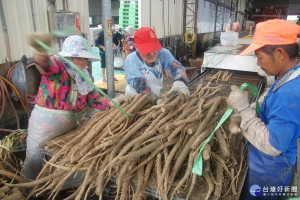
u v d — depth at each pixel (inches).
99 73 315.6
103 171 59.9
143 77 96.7
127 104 79.4
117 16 706.2
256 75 155.0
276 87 52.8
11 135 105.3
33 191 71.0
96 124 74.9
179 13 443.2
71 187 87.7
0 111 149.8
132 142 64.1
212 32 657.6
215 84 139.3
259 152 66.5
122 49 322.3
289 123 48.3
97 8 658.2
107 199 86.1
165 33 396.5
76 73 79.3
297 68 50.8
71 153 68.9
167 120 72.2
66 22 173.3
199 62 288.8
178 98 78.2
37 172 88.6
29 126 85.3
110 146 68.1
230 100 56.5
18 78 148.9
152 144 63.6
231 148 65.8
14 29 152.0
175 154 63.6
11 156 97.5
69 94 81.7
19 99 153.6
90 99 89.0
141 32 87.4
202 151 57.5
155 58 95.3
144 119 72.9
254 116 55.3
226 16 760.3
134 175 63.9
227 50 166.4
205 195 56.8
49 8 170.9
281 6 994.7
